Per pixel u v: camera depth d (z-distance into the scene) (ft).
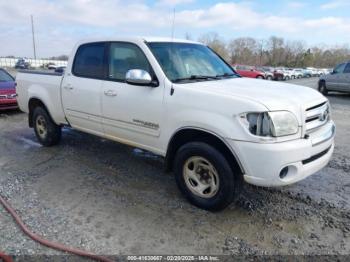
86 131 15.69
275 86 12.03
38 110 18.28
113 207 11.49
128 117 12.87
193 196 11.40
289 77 134.31
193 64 13.20
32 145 19.08
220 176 10.35
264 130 9.26
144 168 15.33
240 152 9.58
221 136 9.88
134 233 9.87
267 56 294.25
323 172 15.01
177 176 11.74
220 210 11.02
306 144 9.75
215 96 10.20
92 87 14.26
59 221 10.50
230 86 11.37
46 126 18.15
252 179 9.68
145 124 12.31
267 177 9.41
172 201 11.96
